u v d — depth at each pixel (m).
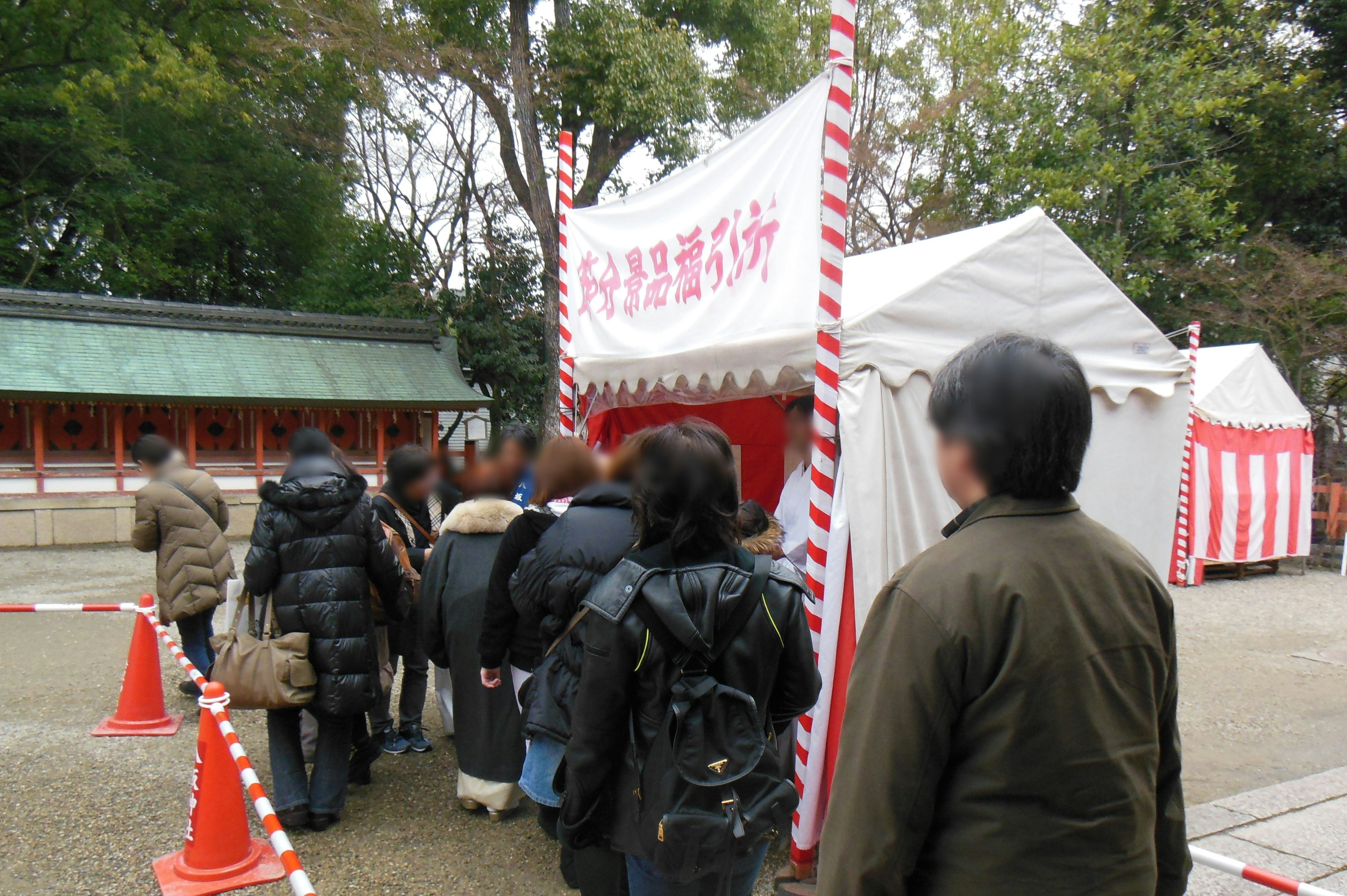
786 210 3.36
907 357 3.31
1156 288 16.05
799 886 3.03
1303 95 16.84
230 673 3.23
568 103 17.25
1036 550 1.19
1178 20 16.36
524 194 18.62
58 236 18.47
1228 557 10.36
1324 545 12.43
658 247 4.23
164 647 6.54
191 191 18.22
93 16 15.88
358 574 3.43
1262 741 4.89
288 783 3.48
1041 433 1.21
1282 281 14.71
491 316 18.66
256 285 21.31
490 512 3.60
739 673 1.89
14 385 11.93
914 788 1.18
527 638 3.20
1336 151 17.34
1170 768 1.36
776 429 5.23
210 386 13.49
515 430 3.71
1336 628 7.84
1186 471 10.06
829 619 3.21
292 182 19.17
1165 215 14.34
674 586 1.86
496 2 16.56
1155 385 4.05
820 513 3.19
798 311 3.25
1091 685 1.15
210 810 3.11
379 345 16.03
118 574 10.02
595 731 1.90
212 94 15.94
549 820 2.91
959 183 16.73
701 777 1.78
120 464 13.12
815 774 3.17
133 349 13.52
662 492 1.92
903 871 1.20
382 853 3.37
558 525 2.53
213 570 5.16
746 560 1.97
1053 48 15.35
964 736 1.18
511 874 3.23
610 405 5.01
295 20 16.41
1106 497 3.96
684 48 16.50
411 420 15.76
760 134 3.61
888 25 18.31
